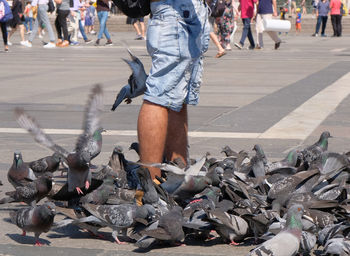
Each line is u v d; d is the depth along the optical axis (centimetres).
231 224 663
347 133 1300
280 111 1578
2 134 1348
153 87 819
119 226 688
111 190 780
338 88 1962
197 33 827
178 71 817
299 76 2295
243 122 1441
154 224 670
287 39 4878
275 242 572
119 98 845
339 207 681
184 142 898
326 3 5228
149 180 709
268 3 3631
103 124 1445
